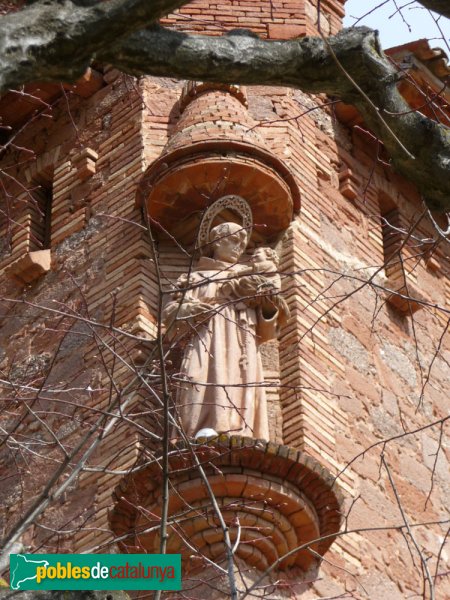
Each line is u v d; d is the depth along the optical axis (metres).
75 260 20.28
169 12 11.05
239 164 18.94
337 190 21.50
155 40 11.59
